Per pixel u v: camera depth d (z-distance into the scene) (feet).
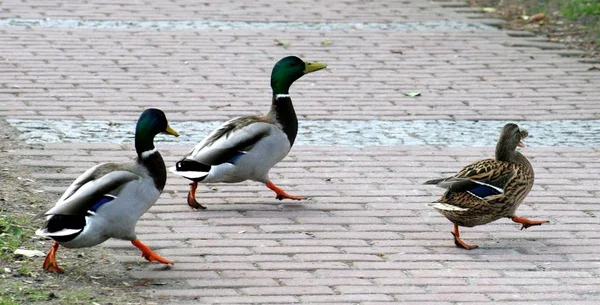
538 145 42.55
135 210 28.45
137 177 28.48
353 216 34.83
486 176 31.76
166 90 47.93
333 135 42.91
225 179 34.53
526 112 46.78
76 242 27.58
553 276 30.19
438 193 37.17
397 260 31.17
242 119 35.12
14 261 29.55
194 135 42.14
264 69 51.88
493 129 44.32
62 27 57.57
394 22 61.87
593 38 59.06
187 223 33.71
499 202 31.73
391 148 41.60
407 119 45.24
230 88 48.75
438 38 58.65
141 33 57.16
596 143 43.04
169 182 37.73
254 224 33.81
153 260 29.71
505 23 62.44
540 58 55.57
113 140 41.04
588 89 50.55
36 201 34.42
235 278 29.30
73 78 48.96
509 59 55.16
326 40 57.21
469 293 28.73
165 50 54.24
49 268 28.99
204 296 27.91
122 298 27.40
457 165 39.91
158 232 32.78
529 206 36.11
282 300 27.84
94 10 61.62
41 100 45.50
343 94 48.47
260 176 35.19
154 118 28.96
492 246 32.55
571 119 46.06
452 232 32.58
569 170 39.81
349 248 32.01
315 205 35.83
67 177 36.81
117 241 31.81
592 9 62.69
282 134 35.27
